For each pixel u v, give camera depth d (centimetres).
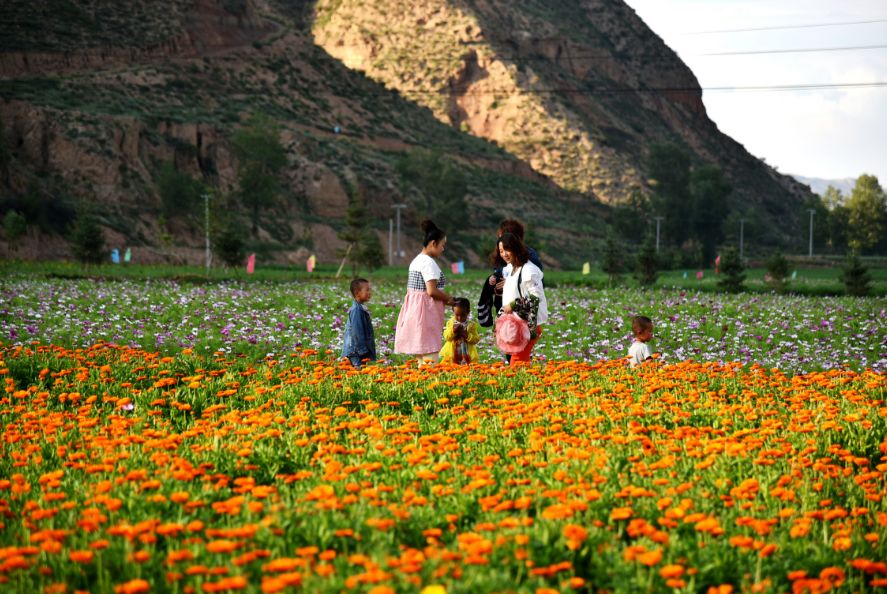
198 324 1967
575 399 915
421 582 439
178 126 10525
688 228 15112
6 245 7438
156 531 504
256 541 506
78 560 448
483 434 780
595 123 18975
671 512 524
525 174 15725
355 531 523
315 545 510
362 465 613
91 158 9106
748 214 15888
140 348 1518
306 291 2928
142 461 675
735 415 828
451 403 967
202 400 983
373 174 12119
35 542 502
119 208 8925
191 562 472
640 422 824
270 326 1922
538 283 1123
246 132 10125
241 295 2581
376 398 991
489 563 473
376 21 19325
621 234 14350
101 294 2400
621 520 565
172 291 2653
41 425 761
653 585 467
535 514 594
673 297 2877
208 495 598
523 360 1155
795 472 649
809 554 527
